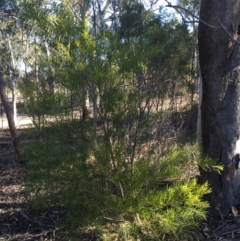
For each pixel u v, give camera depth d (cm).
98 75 436
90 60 442
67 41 461
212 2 500
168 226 442
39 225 572
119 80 456
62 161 462
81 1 500
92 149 458
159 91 535
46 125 484
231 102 530
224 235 504
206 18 506
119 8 695
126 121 470
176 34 766
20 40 1372
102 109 459
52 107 476
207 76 525
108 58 448
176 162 471
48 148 470
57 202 500
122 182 454
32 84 486
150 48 460
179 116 669
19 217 605
